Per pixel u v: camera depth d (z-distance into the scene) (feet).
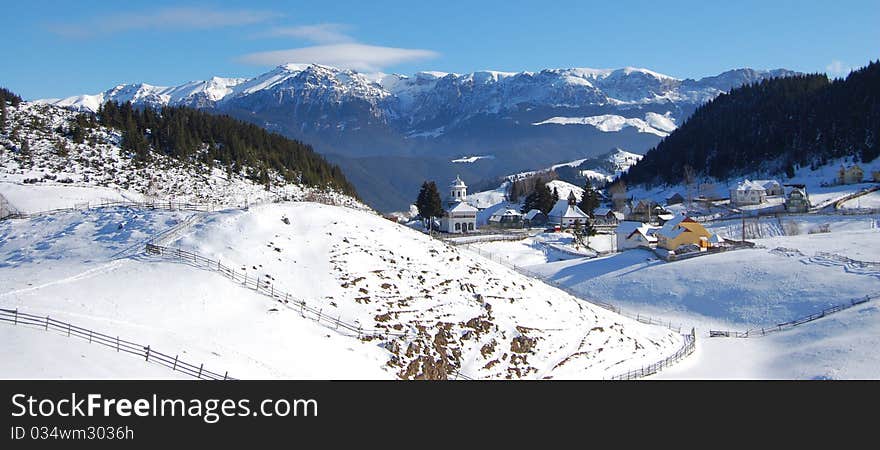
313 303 193.98
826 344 216.13
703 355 228.84
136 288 176.76
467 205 488.85
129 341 140.67
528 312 228.84
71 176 373.40
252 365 148.87
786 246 342.85
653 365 208.13
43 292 166.50
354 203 476.13
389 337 187.01
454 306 214.90
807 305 269.85
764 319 269.03
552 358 204.54
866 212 461.37
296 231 234.99
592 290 327.88
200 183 402.52
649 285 320.91
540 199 570.05
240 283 191.83
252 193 403.95
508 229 510.17
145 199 352.90
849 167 631.15
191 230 224.33
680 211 581.94
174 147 443.73
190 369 135.64
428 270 233.55
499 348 199.82
